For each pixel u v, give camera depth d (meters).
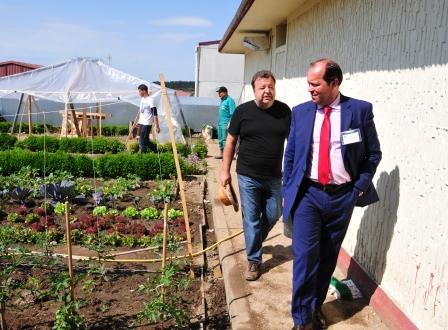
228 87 31.47
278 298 4.75
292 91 9.12
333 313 4.36
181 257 5.71
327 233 3.93
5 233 6.74
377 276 4.49
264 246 6.20
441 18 3.49
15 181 9.99
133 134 21.59
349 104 3.71
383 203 4.43
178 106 18.34
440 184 3.45
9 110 26.95
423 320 3.57
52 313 4.68
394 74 4.29
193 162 13.04
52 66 16.86
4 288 4.43
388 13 4.43
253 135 4.89
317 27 7.19
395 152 4.22
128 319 4.61
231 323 4.40
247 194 5.00
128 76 17.39
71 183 8.95
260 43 12.10
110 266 5.90
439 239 3.43
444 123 3.43
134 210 8.25
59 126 26.39
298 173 3.85
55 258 5.84
